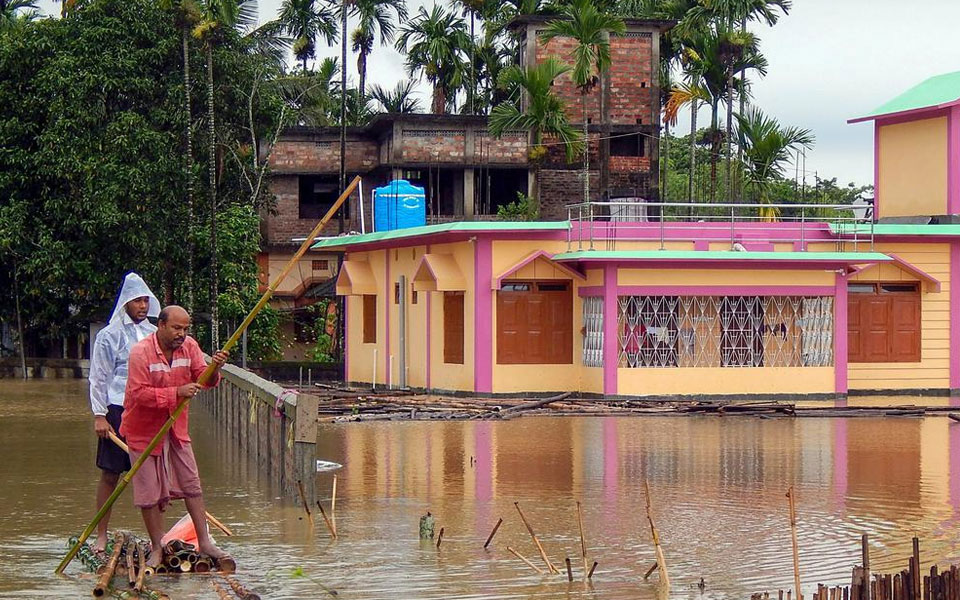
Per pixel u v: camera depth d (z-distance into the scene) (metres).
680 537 12.46
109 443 11.60
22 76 37.22
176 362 10.98
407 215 33.34
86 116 35.69
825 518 13.48
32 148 37.25
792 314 28.44
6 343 42.69
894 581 8.88
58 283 37.06
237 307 36.78
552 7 46.69
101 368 11.56
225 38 36.91
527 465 17.47
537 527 12.99
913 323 30.38
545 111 39.31
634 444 19.83
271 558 11.50
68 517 13.66
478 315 28.25
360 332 34.84
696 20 44.25
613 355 27.48
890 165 32.78
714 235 29.22
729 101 42.56
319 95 46.81
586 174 38.38
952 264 30.48
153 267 36.84
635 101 45.28
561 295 28.73
